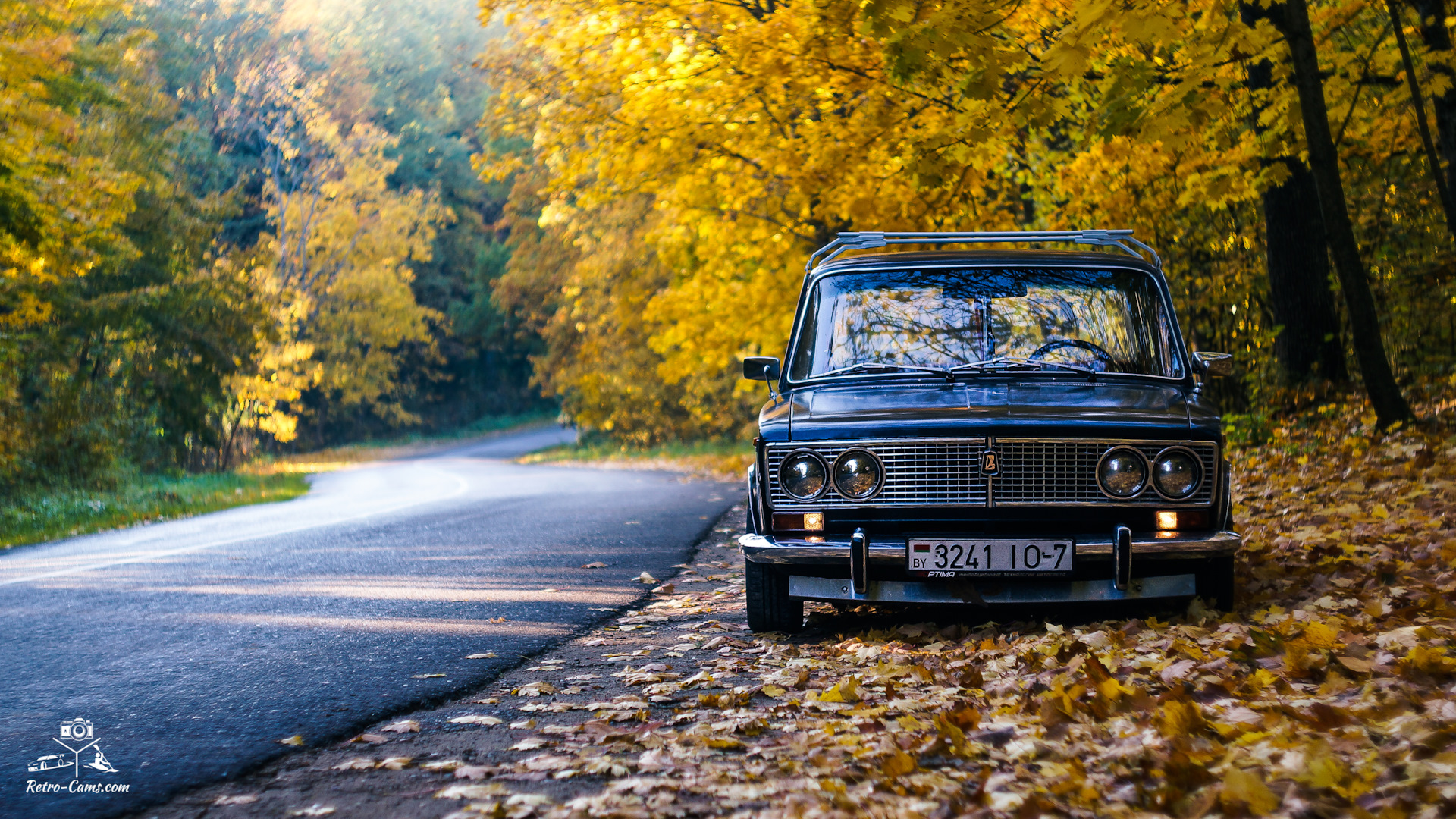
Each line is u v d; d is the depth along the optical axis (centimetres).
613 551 958
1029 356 558
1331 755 287
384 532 1177
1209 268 1529
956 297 582
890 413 503
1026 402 508
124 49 2636
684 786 323
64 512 1739
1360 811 254
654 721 404
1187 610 508
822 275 611
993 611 558
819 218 1494
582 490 1905
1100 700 363
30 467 2092
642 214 2978
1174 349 566
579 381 3375
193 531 1339
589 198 1700
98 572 894
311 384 5972
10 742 394
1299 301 1305
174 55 4488
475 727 403
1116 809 279
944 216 1255
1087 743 334
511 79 1769
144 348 2895
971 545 479
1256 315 1499
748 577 550
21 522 1587
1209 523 488
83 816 316
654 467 3162
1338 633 434
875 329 579
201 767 361
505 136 1830
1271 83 1073
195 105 5003
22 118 1695
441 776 345
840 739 357
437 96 7731
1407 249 1377
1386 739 304
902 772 318
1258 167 1025
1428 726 302
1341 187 910
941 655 472
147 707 441
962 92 735
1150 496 484
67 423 2247
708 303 1883
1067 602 493
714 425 4122
